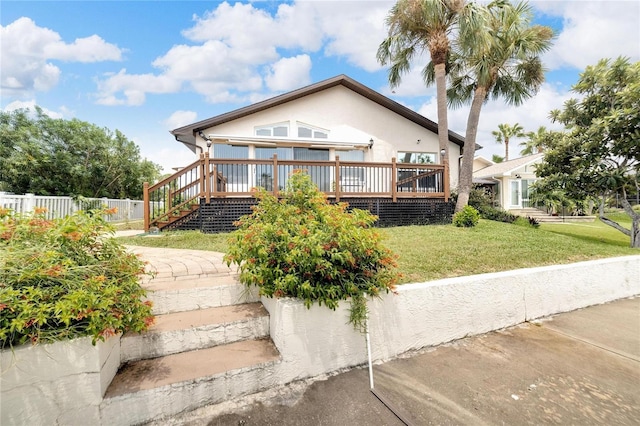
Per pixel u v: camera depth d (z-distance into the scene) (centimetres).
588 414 195
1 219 207
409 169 863
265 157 1054
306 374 233
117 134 1631
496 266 423
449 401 208
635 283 469
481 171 2136
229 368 208
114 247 230
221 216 674
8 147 1292
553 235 730
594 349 285
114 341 199
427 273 376
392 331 269
